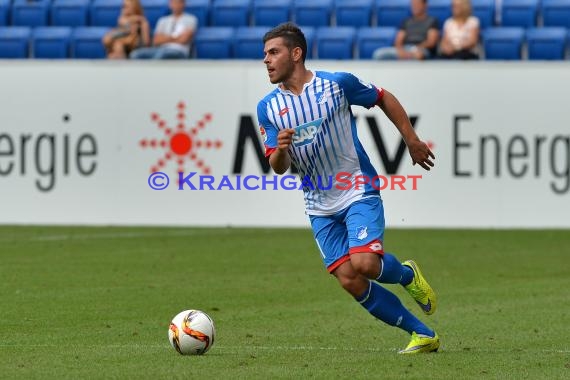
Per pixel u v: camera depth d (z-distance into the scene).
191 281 30.94
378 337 22.89
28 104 44.75
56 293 28.67
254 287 29.95
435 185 43.34
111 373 18.53
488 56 48.41
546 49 48.38
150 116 44.41
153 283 30.52
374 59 46.34
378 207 20.47
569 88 42.84
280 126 20.69
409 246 38.81
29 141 44.84
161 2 52.84
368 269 19.94
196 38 49.88
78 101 44.59
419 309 26.91
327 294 28.91
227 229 43.78
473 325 24.44
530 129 43.06
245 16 51.88
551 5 50.34
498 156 43.22
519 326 24.25
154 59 45.19
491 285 30.59
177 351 20.50
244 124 43.94
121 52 48.16
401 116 20.92
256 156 44.06
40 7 53.12
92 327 23.91
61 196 44.84
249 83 43.84
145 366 19.19
